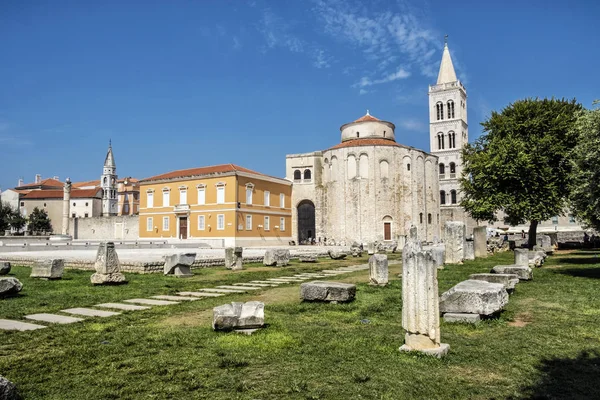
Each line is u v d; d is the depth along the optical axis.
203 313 11.90
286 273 22.94
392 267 26.58
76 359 7.67
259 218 67.44
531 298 13.56
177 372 7.00
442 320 10.38
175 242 61.28
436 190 80.56
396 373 6.83
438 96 100.81
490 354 7.76
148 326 10.22
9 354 7.98
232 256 25.19
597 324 9.94
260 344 8.48
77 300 13.87
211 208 64.19
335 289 13.09
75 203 129.62
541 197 38.59
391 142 75.44
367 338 8.92
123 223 81.88
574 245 48.66
